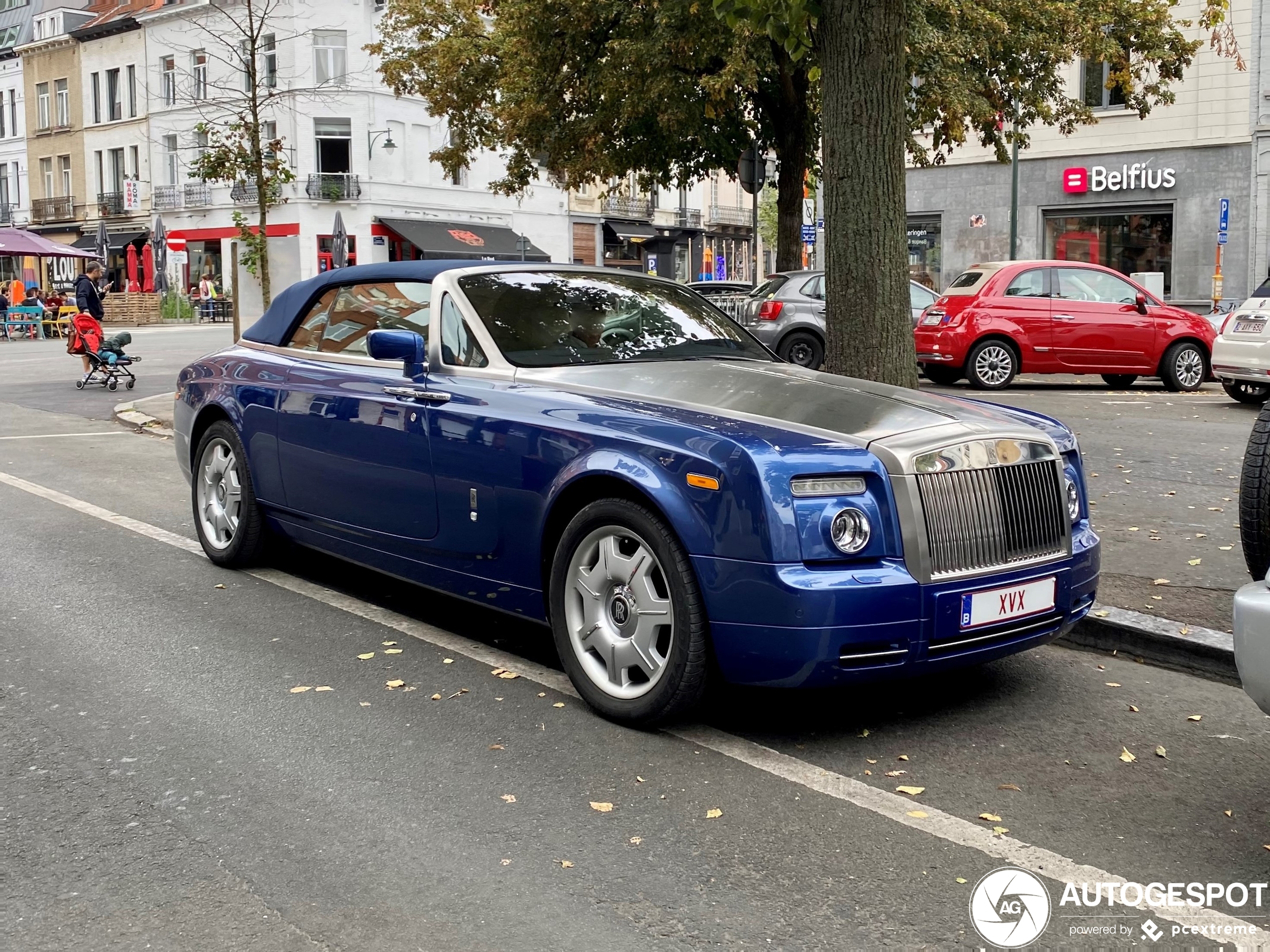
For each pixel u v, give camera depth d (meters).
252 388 5.93
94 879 2.98
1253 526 5.11
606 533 4.09
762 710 4.29
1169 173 26.75
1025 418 4.54
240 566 6.26
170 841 3.20
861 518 3.74
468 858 3.11
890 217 6.75
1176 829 3.35
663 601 3.96
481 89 21.00
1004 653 4.07
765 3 7.12
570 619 4.23
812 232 30.83
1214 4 13.28
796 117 17.14
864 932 2.76
